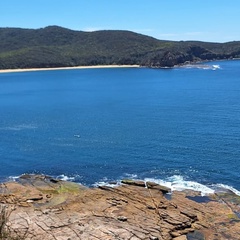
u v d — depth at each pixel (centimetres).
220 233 2738
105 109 8344
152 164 4375
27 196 3412
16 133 6219
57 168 4431
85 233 2641
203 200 3338
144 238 2578
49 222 2812
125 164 4428
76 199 3322
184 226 2789
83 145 5338
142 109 8150
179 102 8925
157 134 5728
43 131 6303
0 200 3316
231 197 3397
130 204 3197
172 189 3619
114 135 5819
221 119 6638
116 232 2653
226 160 4375
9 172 4353
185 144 5084
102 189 3591
